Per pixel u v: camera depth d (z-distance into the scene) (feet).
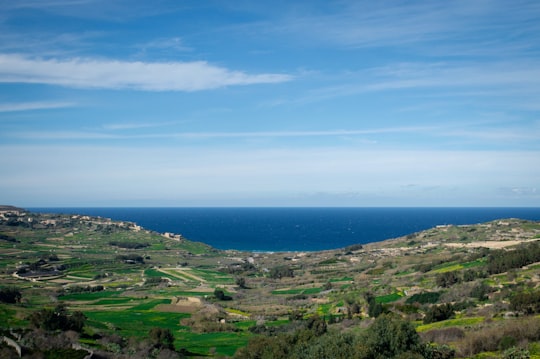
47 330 222.48
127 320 337.72
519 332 178.50
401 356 141.79
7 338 185.37
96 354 190.29
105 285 515.91
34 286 470.80
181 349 253.24
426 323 263.70
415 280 442.50
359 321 295.07
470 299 311.27
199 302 417.90
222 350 257.55
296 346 177.68
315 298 444.55
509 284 328.49
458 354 172.35
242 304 425.28
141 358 205.67
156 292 478.59
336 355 151.84
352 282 510.17
